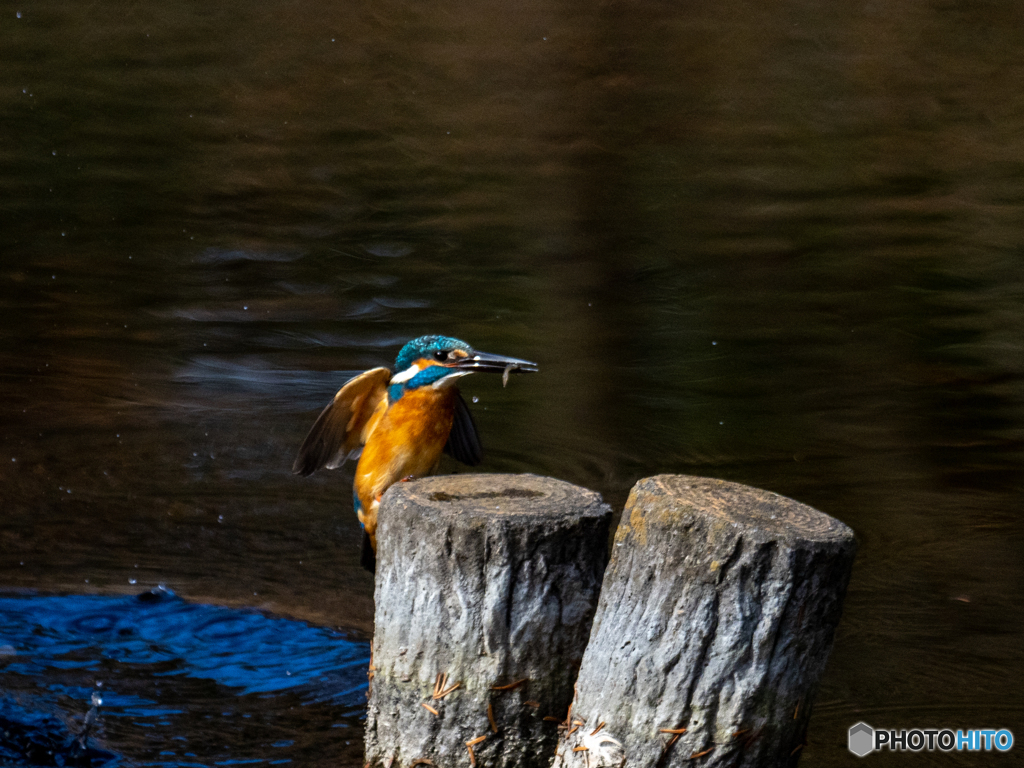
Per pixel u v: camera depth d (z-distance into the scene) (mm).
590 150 22297
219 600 7734
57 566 8164
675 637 4328
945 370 12414
